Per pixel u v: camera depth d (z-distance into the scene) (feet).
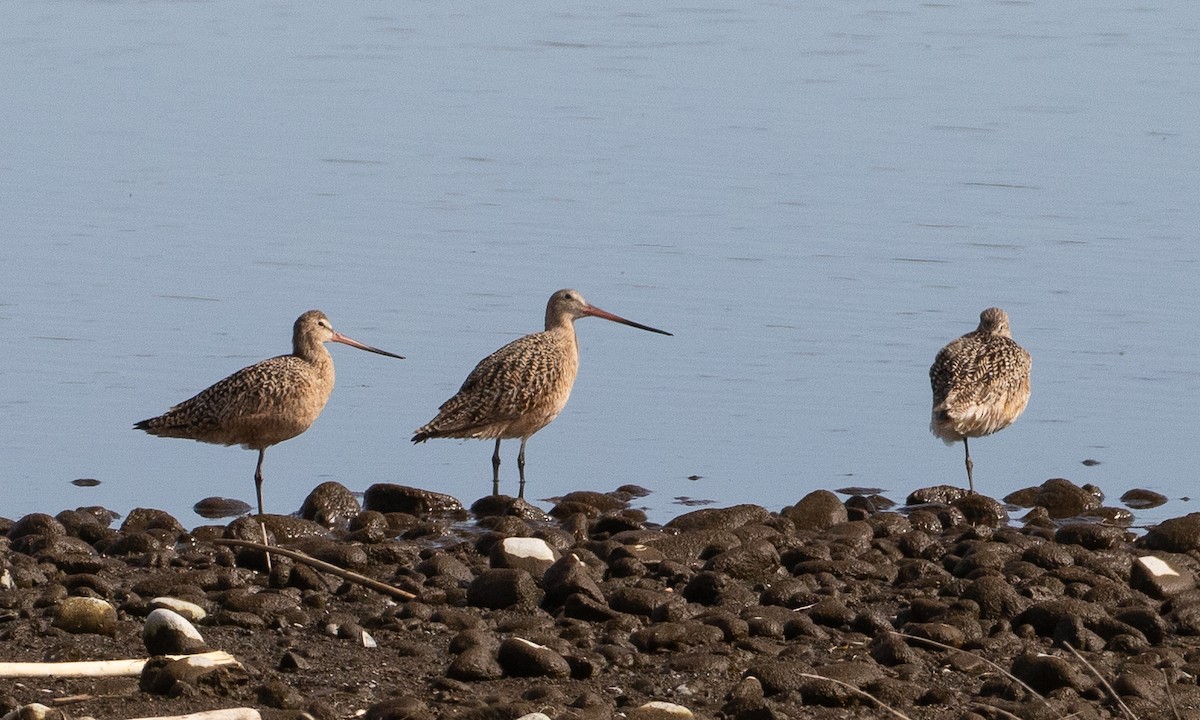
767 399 66.85
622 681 35.42
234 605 39.65
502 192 93.91
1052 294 77.56
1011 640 39.01
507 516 50.67
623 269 81.35
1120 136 103.76
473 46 130.72
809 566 45.06
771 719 32.86
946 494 56.24
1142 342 71.92
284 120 109.29
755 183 95.30
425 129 107.14
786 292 78.28
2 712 31.32
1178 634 40.34
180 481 58.59
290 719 31.50
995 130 105.50
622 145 103.09
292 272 80.79
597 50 128.98
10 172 96.73
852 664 35.94
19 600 39.81
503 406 56.75
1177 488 58.34
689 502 56.44
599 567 44.91
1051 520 54.13
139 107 112.06
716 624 38.55
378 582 41.78
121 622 37.99
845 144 102.99
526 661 35.45
